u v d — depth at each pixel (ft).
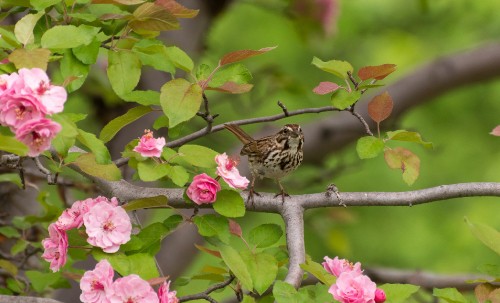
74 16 28.43
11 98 23.39
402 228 72.95
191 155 26.89
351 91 28.96
